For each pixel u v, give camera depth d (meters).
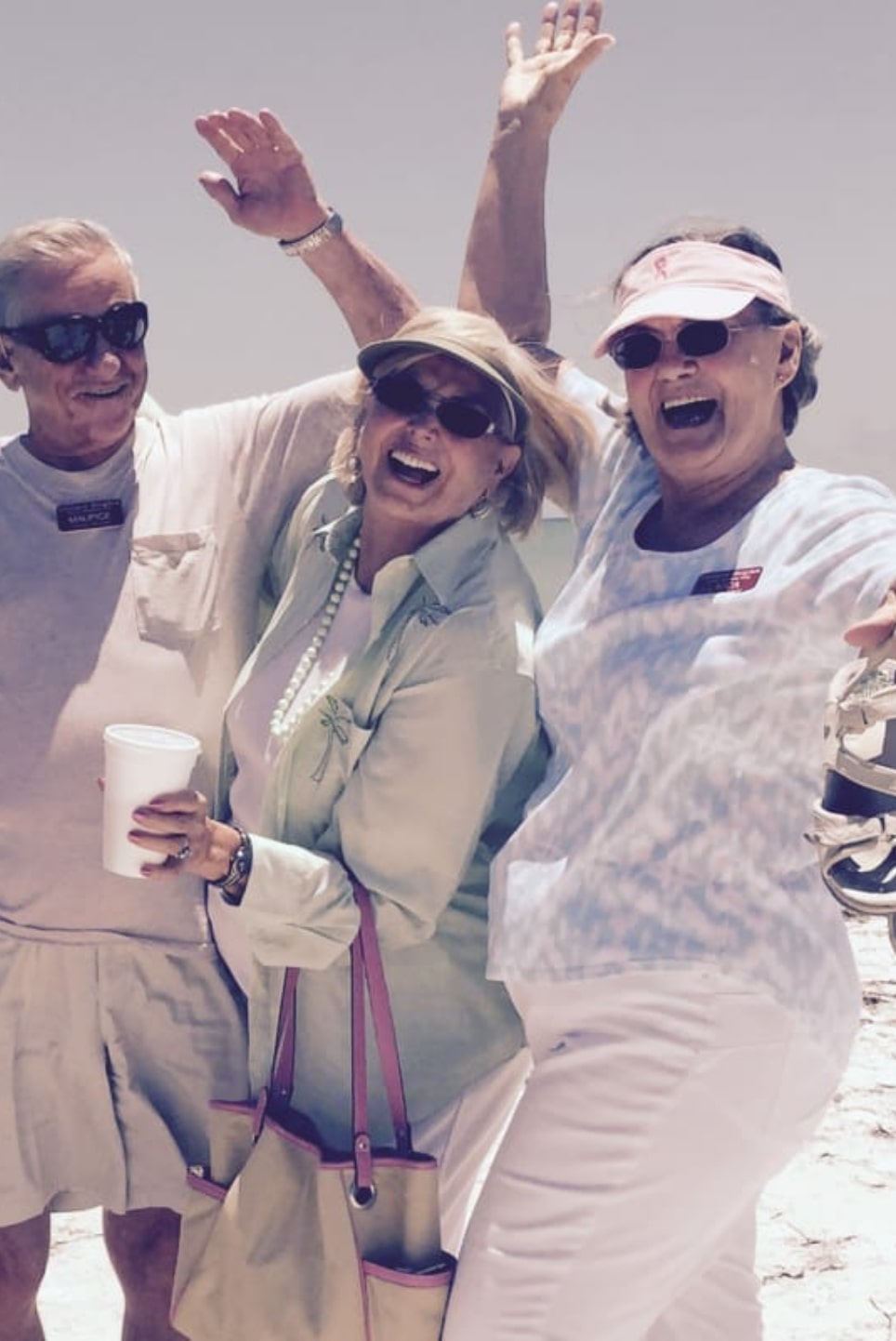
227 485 3.44
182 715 3.36
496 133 3.72
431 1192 2.85
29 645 3.36
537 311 3.64
